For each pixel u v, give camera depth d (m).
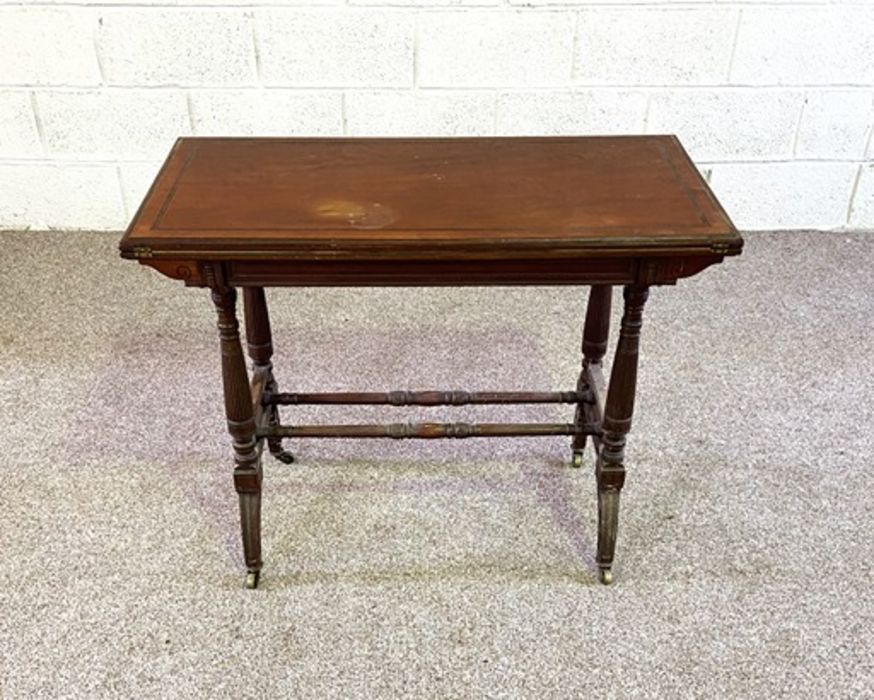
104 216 3.09
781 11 2.75
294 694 1.52
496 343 2.50
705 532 1.87
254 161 1.71
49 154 2.96
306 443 2.13
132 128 2.93
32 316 2.59
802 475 2.02
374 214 1.49
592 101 2.91
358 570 1.77
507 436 1.78
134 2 2.70
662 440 2.13
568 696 1.52
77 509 1.91
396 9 2.72
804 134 2.97
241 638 1.62
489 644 1.62
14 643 1.60
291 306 2.68
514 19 2.75
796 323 2.60
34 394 2.26
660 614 1.68
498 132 2.96
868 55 2.82
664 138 1.82
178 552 1.81
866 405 2.25
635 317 1.52
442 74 2.85
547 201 1.54
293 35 2.77
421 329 2.57
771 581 1.75
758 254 2.97
